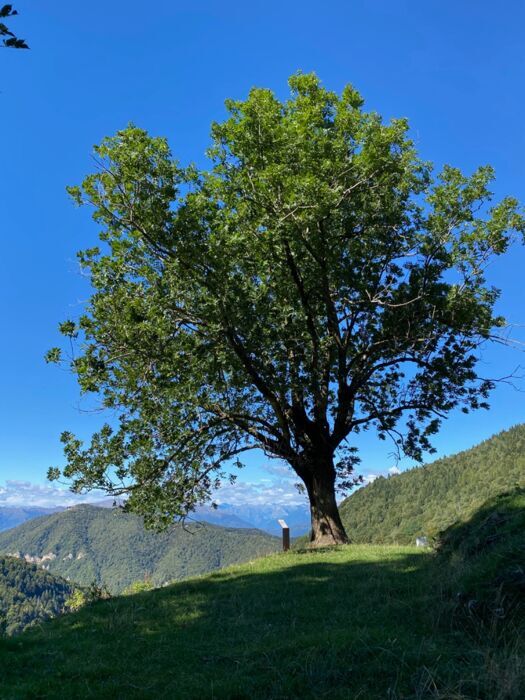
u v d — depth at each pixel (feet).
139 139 60.39
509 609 22.84
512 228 67.67
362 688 17.42
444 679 17.31
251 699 17.80
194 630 28.53
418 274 70.74
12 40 14.08
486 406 72.38
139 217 62.39
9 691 20.36
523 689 15.90
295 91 70.38
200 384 65.87
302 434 70.90
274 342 65.57
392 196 71.87
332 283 73.92
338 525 68.95
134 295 64.59
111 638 28.55
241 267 69.36
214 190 69.15
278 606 32.27
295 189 59.26
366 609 29.04
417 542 62.34
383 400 77.87
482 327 69.21
